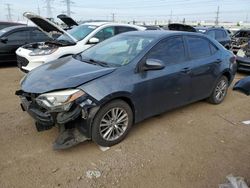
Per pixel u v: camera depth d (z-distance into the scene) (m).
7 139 3.50
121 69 3.42
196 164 3.11
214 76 4.88
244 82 2.85
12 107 4.66
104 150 3.33
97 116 3.16
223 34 12.08
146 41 3.92
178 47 4.20
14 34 8.48
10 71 7.99
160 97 3.88
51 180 2.73
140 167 3.01
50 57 6.18
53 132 3.71
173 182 2.78
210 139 3.75
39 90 3.09
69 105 2.96
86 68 3.51
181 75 4.11
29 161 3.04
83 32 7.30
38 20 6.54
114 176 2.84
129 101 3.50
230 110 4.99
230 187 2.71
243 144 3.64
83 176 2.81
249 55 8.10
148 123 4.18
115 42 4.29
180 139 3.70
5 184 2.64
